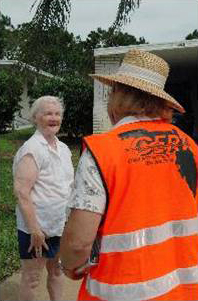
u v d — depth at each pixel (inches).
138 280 75.9
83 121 724.7
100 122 593.0
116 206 76.4
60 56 433.1
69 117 718.5
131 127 81.7
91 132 730.8
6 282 191.8
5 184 384.5
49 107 134.6
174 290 78.0
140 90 82.7
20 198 130.6
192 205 82.3
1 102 797.2
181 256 80.4
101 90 587.2
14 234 248.2
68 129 728.3
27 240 134.9
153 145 80.5
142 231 76.7
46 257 136.9
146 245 76.8
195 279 80.3
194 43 552.7
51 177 134.2
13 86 483.5
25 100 941.2
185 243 80.7
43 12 375.2
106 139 78.6
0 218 282.2
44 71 439.2
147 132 81.6
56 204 134.5
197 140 740.7
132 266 76.0
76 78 719.7
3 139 742.5
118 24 376.2
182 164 82.5
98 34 563.8
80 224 75.4
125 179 76.7
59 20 377.1
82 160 77.7
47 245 135.9
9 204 315.0
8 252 220.5
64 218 136.8
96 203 75.5
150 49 565.3
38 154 131.8
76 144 687.7
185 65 724.7
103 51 567.2
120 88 84.5
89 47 567.5
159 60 86.2
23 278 138.2
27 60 399.9
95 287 77.7
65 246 77.1
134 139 79.8
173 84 853.8
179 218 80.7
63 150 140.4
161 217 78.3
